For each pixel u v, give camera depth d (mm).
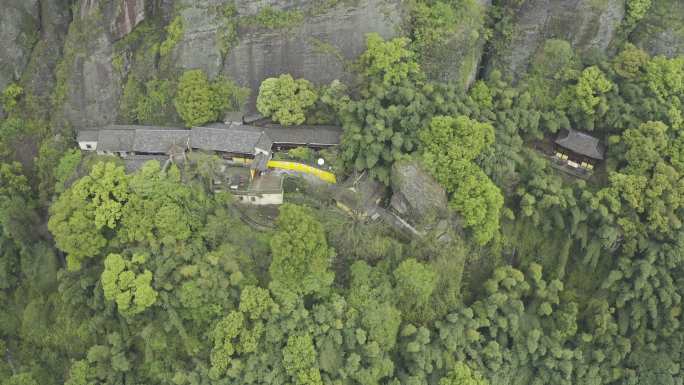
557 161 81250
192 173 69250
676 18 82438
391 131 70000
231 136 72875
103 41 78688
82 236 64375
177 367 63812
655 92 77688
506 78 82000
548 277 78438
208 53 76438
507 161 72688
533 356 73812
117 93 80000
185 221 64438
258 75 76688
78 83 79812
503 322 71250
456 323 69562
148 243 64188
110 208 64375
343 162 72375
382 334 65312
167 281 62438
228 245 65125
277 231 63750
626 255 75938
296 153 72875
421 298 68000
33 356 73000
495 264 76625
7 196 76250
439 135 68500
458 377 67188
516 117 76875
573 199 73688
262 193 69188
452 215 69688
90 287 67125
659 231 74188
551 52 80250
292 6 74250
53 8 82062
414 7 74250
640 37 83750
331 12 73688
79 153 77000
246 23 75188
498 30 82062
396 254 68438
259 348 62250
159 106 78312
